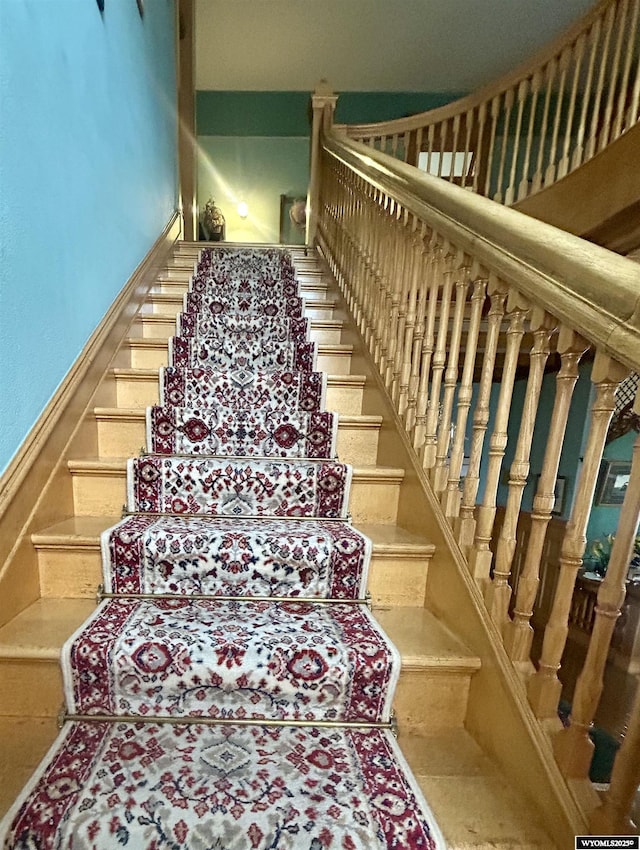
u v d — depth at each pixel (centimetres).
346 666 100
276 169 566
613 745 276
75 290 147
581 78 394
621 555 72
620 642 267
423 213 133
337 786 85
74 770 85
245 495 146
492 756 97
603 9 227
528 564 94
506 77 270
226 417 165
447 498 125
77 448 146
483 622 104
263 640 103
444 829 79
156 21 267
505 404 102
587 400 346
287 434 167
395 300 163
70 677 97
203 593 124
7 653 98
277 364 211
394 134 308
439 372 133
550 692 86
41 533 122
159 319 227
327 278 285
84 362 151
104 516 143
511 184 277
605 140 237
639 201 159
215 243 341
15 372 111
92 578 123
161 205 286
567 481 361
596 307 72
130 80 212
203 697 100
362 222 210
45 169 125
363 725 101
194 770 86
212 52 452
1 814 79
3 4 104
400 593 131
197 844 74
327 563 124
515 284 94
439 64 465
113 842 73
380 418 170
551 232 86
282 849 74
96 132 167
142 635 102
